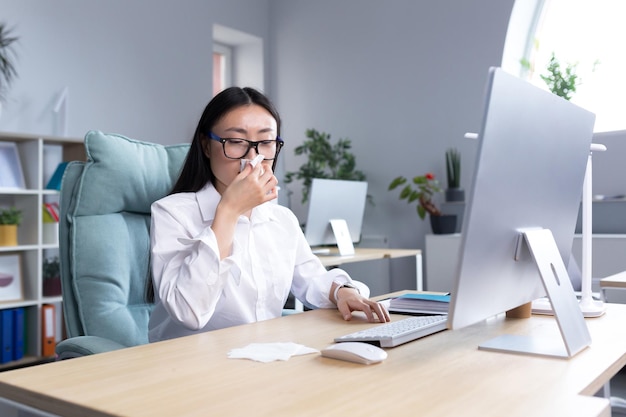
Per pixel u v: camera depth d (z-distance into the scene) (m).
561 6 4.41
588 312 1.29
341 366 0.88
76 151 3.80
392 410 0.67
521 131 0.90
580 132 1.09
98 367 0.89
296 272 1.63
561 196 1.08
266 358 0.92
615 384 2.74
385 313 1.25
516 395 0.73
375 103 4.97
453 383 0.78
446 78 4.63
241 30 5.30
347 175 4.80
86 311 1.55
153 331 1.50
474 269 0.86
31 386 0.79
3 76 3.66
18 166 3.48
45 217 3.51
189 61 4.84
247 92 1.44
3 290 3.34
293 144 5.44
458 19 4.58
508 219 0.92
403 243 4.82
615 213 3.98
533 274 1.04
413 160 4.78
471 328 1.15
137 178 1.68
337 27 5.18
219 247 1.23
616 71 4.19
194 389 0.77
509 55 4.45
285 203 3.91
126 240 1.66
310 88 5.34
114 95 4.29
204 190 1.48
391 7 4.89
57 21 3.96
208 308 1.22
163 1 4.66
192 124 4.86
